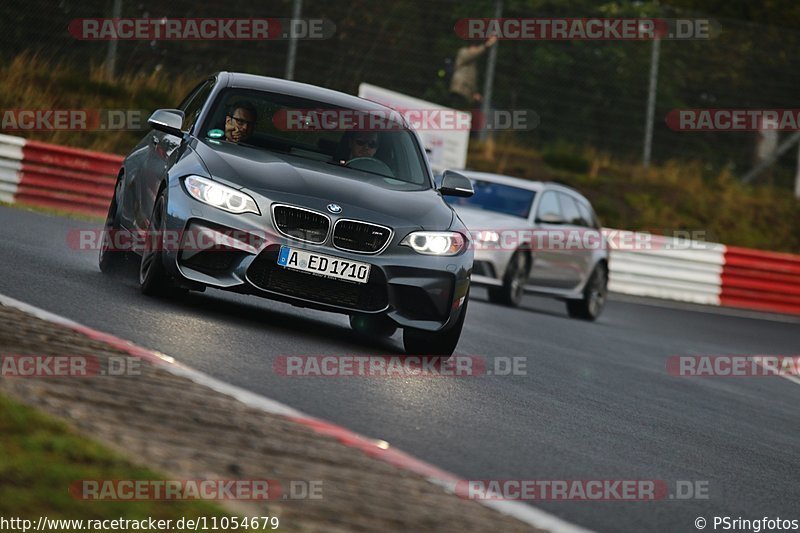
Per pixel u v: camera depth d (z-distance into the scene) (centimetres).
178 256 2689
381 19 9188
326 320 3291
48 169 6206
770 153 10212
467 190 3167
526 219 5522
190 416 1675
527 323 4659
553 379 3066
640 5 10038
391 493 1521
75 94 8081
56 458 1325
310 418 1877
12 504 1177
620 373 3566
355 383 2325
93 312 2495
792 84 10200
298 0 8750
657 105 9962
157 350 2198
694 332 5853
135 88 8319
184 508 1260
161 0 8719
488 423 2195
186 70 8700
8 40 8238
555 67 9688
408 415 2117
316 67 8894
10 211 5147
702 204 9544
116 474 1320
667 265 7638
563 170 9319
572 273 5716
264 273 2655
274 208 2664
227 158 2792
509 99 9538
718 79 10125
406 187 2973
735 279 7781
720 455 2384
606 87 9788
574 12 9838
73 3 8419
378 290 2705
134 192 3181
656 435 2469
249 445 1599
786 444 2734
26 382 1623
